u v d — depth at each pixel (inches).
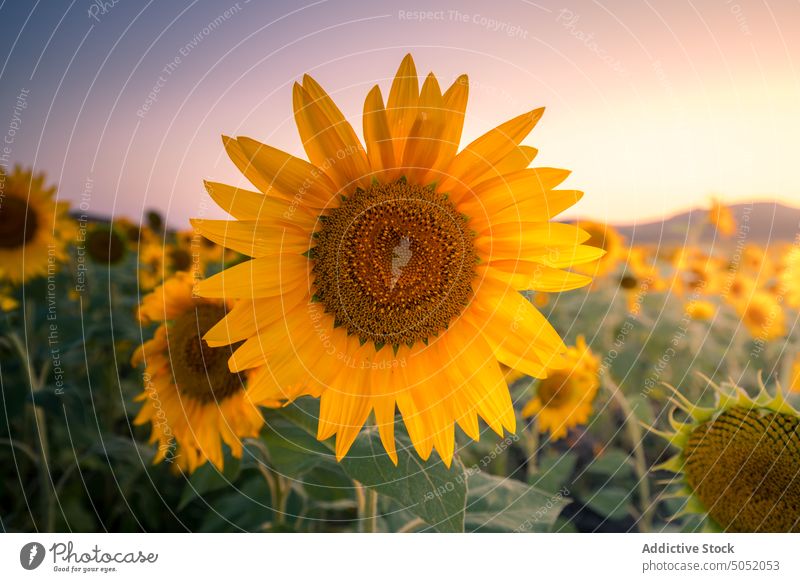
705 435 18.4
